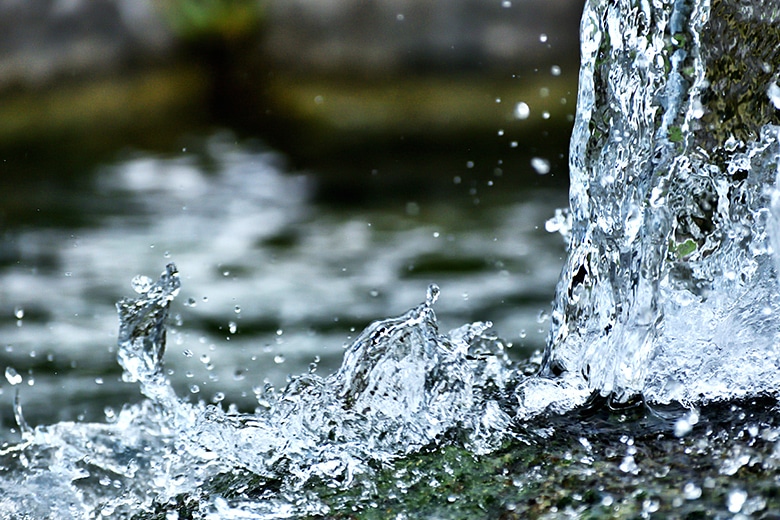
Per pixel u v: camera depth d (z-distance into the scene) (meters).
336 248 9.41
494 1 21.11
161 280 4.07
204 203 12.16
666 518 2.67
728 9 3.67
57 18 21.45
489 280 7.83
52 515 3.44
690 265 3.65
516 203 11.67
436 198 12.27
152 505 3.40
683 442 3.09
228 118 20.48
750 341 3.53
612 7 3.73
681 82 3.60
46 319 6.91
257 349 6.00
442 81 20.55
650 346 3.41
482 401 3.55
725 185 3.65
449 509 2.96
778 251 3.55
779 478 2.75
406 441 3.38
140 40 21.59
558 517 2.80
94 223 10.88
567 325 3.67
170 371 5.57
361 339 3.68
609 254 3.60
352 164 15.58
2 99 20.19
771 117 3.63
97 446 3.85
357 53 21.31
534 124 18.36
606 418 3.33
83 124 19.52
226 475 3.42
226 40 21.31
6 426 4.82
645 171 3.58
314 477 3.28
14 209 11.80
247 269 8.52
